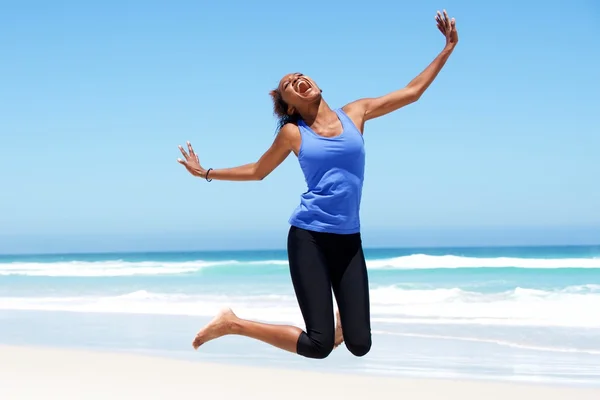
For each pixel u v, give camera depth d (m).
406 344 8.18
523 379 6.21
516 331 8.98
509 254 30.02
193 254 47.53
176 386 5.99
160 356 7.64
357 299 3.85
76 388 5.93
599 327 9.15
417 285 15.55
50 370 6.73
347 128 3.89
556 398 5.46
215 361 7.31
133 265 25.88
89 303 13.91
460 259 20.17
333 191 3.83
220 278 18.61
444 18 4.16
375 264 20.16
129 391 5.81
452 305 11.95
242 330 4.07
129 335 9.30
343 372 6.66
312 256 3.87
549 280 15.66
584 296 12.71
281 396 5.61
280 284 16.58
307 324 3.86
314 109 3.98
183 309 12.29
